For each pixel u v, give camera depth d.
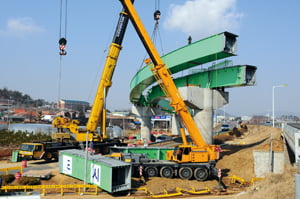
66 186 20.92
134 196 21.55
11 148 44.31
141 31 30.41
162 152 35.59
